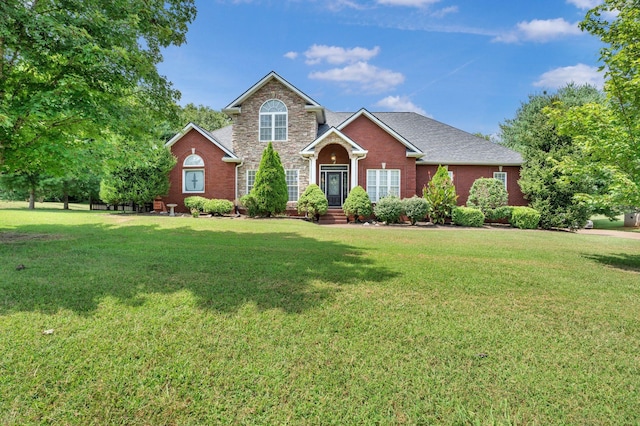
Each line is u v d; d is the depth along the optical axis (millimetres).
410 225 16938
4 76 6809
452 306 4289
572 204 16562
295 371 2758
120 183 17547
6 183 20625
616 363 2992
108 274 5285
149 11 7531
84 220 13664
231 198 19391
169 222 13469
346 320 3760
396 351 3107
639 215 21969
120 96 7422
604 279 5883
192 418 2232
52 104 6316
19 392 2410
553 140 17297
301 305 4172
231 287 4809
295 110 19453
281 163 18438
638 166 7109
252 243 8805
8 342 3049
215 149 19547
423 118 24297
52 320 3541
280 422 2213
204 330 3426
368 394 2494
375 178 19297
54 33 5613
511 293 4902
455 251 8453
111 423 2176
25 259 6195
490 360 2988
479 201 17906
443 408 2361
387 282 5277
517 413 2320
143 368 2744
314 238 10211
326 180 20453
